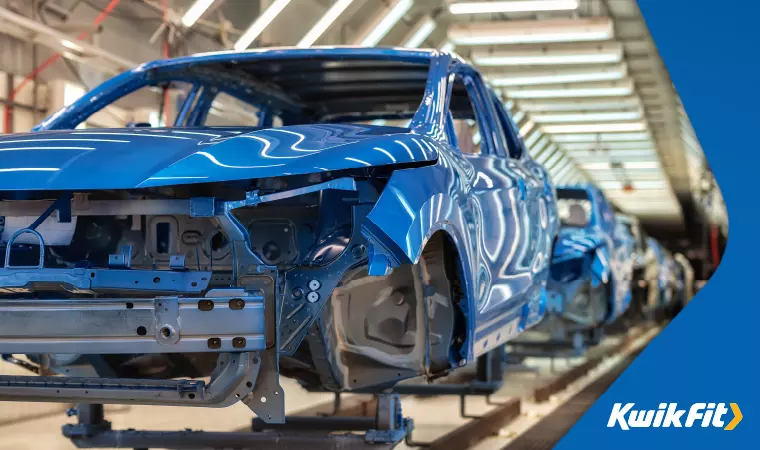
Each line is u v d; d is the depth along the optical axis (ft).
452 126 12.23
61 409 18.34
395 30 42.39
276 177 9.21
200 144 9.00
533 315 15.42
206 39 33.47
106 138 9.37
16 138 9.64
